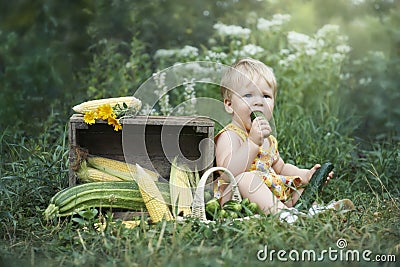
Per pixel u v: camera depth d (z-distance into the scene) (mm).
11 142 6785
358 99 8812
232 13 9859
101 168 5195
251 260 3770
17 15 9352
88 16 9188
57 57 8711
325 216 4551
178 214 4836
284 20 8688
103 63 8523
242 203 4844
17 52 9000
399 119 8547
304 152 6645
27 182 5281
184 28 9641
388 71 8961
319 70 8352
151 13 9516
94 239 4242
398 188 5992
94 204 4859
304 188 5348
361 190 6035
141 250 3873
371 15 9883
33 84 8406
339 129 7652
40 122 7520
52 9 9164
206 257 3816
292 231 4137
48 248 4152
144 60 8625
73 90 8344
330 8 10258
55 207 4730
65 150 6223
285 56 8383
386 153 6480
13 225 4598
